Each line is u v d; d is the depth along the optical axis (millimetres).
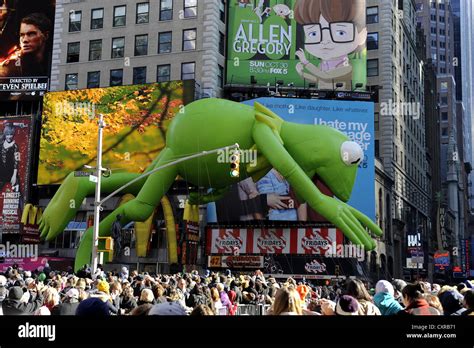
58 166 48031
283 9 50094
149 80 51031
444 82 128875
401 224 58438
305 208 43812
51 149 48375
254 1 50312
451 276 84000
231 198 45375
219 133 28750
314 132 29000
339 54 49469
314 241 43500
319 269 43094
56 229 32938
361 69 49375
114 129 47375
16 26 54594
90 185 33094
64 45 54125
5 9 55000
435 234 83375
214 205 46250
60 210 32906
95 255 22812
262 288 18594
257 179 29828
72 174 33219
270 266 44125
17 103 53188
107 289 11469
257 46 49781
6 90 53344
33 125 50375
